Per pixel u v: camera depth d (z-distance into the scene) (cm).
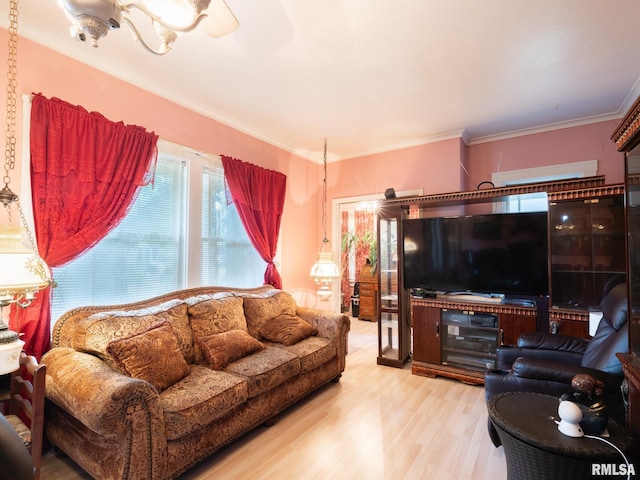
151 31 203
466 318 310
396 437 215
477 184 392
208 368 221
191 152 303
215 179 330
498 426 141
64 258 210
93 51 225
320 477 177
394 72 248
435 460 191
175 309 242
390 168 426
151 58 232
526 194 291
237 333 252
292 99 294
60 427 185
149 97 269
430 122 345
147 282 271
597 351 190
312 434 219
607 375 162
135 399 150
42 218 201
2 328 159
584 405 136
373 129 366
